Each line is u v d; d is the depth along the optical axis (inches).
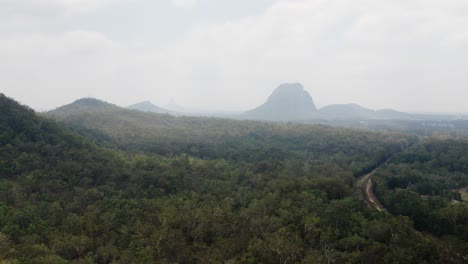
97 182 3880.4
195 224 2933.1
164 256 2485.2
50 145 4183.1
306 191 3683.6
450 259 2436.0
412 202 3535.9
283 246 2464.3
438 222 3179.1
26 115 4534.9
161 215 2979.8
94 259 2415.1
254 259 2338.8
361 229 2807.6
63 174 3710.6
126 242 2635.3
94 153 4559.5
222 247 2539.4
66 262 2220.7
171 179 4077.3
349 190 4013.3
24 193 3233.3
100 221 2901.1
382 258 2362.2
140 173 4101.9
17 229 2564.0
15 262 2089.1
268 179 4375.0
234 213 3299.7
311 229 2773.1
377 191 4397.1
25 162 3695.9
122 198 3528.5
